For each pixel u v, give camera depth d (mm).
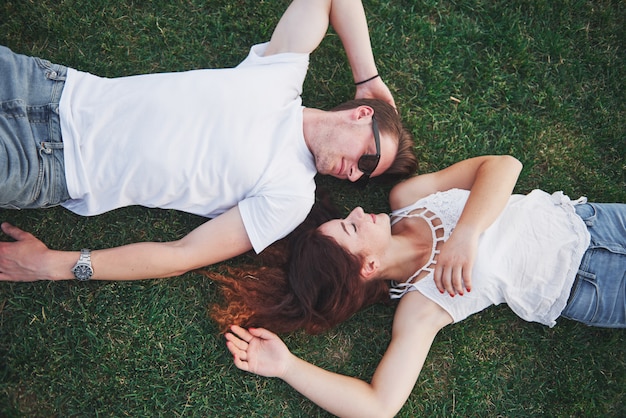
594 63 3031
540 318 2578
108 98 2330
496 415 2801
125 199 2428
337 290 2469
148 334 2658
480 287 2459
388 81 2939
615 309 2510
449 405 2779
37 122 2254
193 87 2373
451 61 2982
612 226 2545
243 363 2486
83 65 2746
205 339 2688
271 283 2605
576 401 2811
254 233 2424
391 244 2527
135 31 2799
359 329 2795
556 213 2564
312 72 2885
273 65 2512
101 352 2619
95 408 2592
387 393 2373
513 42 2986
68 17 2740
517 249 2492
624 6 3039
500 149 2963
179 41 2822
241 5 2871
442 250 2402
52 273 2393
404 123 2916
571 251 2496
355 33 2609
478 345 2832
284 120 2445
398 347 2445
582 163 3004
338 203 2879
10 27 2695
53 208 2670
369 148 2438
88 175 2322
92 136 2303
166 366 2652
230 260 2740
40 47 2727
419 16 2971
